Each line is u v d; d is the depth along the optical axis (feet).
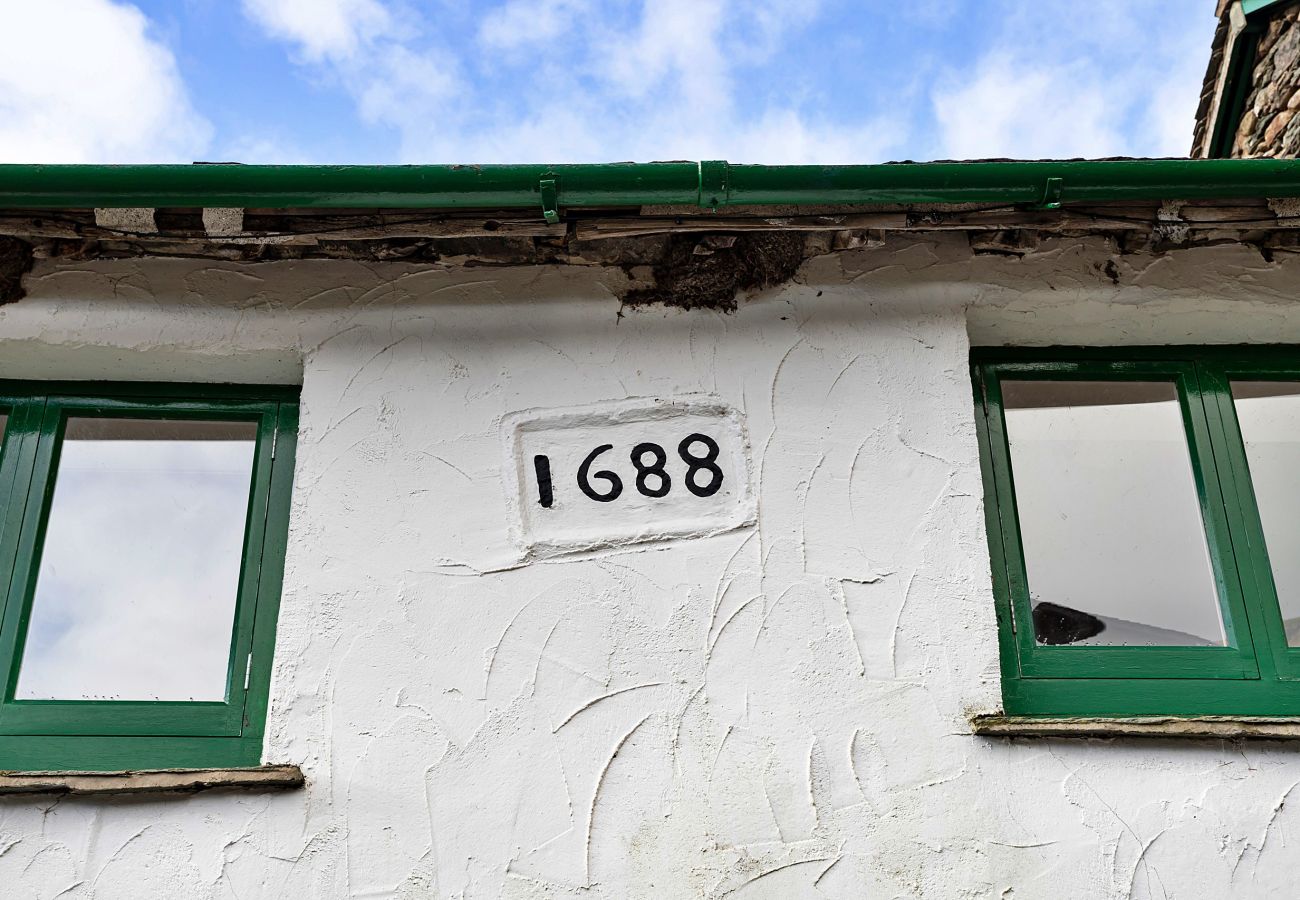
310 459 9.52
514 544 9.22
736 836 8.29
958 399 9.70
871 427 9.59
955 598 9.00
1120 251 10.21
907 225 9.68
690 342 9.92
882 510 9.30
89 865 8.12
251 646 9.35
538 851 8.27
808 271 10.14
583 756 8.54
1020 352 10.55
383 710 8.68
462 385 9.78
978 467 9.47
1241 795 8.38
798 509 9.30
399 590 9.07
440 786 8.45
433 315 10.02
